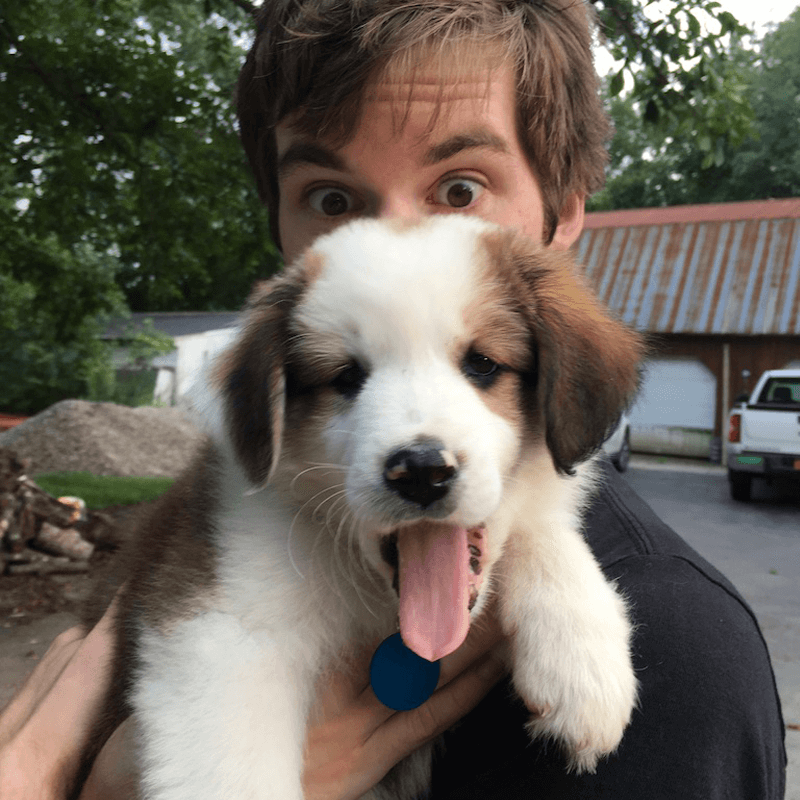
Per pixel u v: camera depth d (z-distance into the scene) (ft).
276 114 1.25
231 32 5.97
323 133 1.17
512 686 0.97
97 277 7.36
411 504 0.96
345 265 1.10
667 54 4.02
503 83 1.16
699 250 12.82
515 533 1.08
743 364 12.09
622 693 0.86
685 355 12.37
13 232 6.52
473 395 1.06
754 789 0.80
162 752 0.91
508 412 1.09
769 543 6.07
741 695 0.81
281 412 1.08
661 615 0.88
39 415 9.04
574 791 0.82
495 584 1.02
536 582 0.99
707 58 4.06
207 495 1.14
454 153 1.16
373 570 1.05
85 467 7.99
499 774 0.88
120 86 5.71
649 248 13.10
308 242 1.27
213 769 0.90
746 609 0.91
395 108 1.13
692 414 12.42
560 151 1.25
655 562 0.98
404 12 1.11
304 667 1.00
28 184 6.56
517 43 1.15
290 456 1.11
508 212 1.22
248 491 1.06
